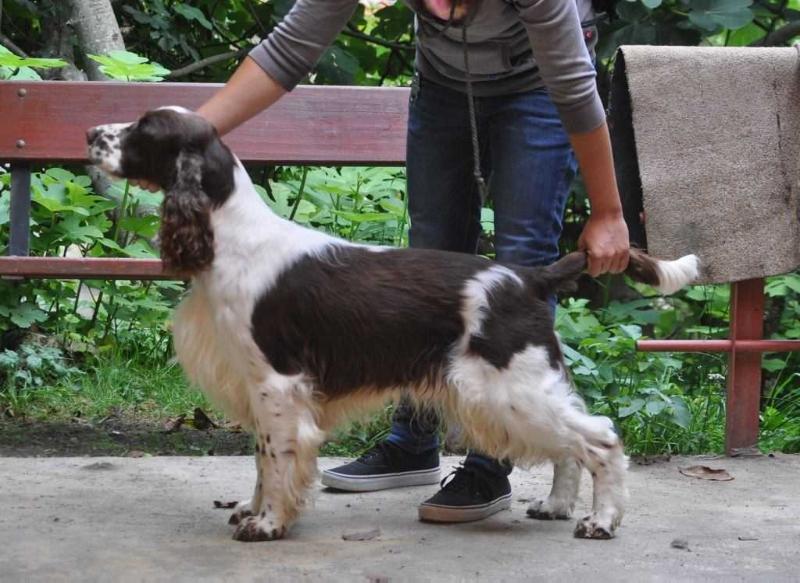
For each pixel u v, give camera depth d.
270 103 3.59
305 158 4.50
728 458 4.30
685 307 5.84
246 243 3.38
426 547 3.43
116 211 5.20
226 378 3.46
